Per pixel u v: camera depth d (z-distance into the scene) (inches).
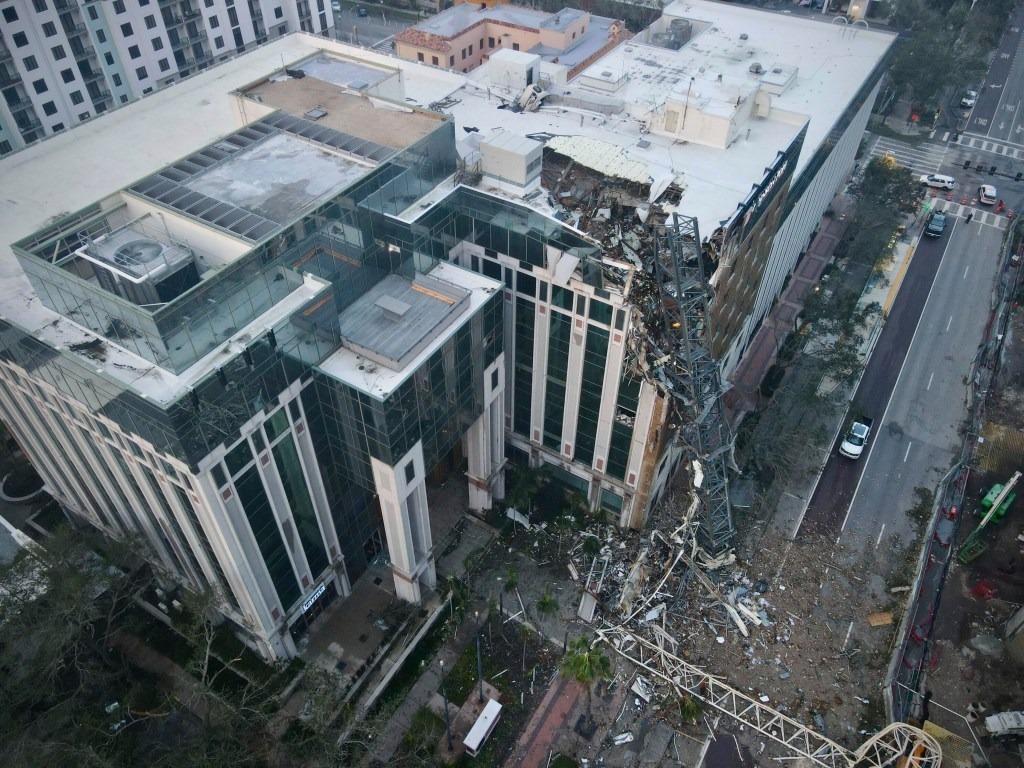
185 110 2950.3
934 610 2437.3
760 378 3344.0
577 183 2431.1
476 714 2209.6
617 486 2610.7
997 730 2126.0
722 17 4018.2
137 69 4276.6
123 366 1660.9
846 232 3988.7
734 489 2822.3
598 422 2479.1
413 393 1945.1
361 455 2037.4
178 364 1636.3
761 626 2415.1
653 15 5492.1
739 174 2539.4
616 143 2689.5
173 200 1955.0
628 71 3344.0
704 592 2500.0
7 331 1760.6
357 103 2471.7
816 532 2706.7
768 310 3575.3
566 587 2529.5
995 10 6003.9
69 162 2593.5
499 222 2256.4
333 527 2261.3
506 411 2736.2
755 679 2285.9
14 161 2559.1
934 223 4111.7
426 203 2209.6
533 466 2856.8
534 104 2864.2
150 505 2004.2
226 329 1720.0
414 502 2190.0
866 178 4035.4
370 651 2326.5
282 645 2251.5
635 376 2250.2
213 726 1995.6
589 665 2112.5
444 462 2829.7
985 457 2942.9
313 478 2076.8
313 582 2274.9
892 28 5757.9
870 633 2402.8
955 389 3270.2
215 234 1839.3
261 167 2103.8
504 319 2453.2
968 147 4867.1
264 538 1966.0
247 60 3326.8
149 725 2153.1
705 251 2231.8
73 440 2020.2
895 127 5068.9
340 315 2057.1
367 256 2097.7
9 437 2915.8
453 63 4037.9
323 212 1871.3
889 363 3395.7
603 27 4463.6
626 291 2113.7
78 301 1710.1
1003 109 5275.6
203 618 2007.9
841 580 2551.7
